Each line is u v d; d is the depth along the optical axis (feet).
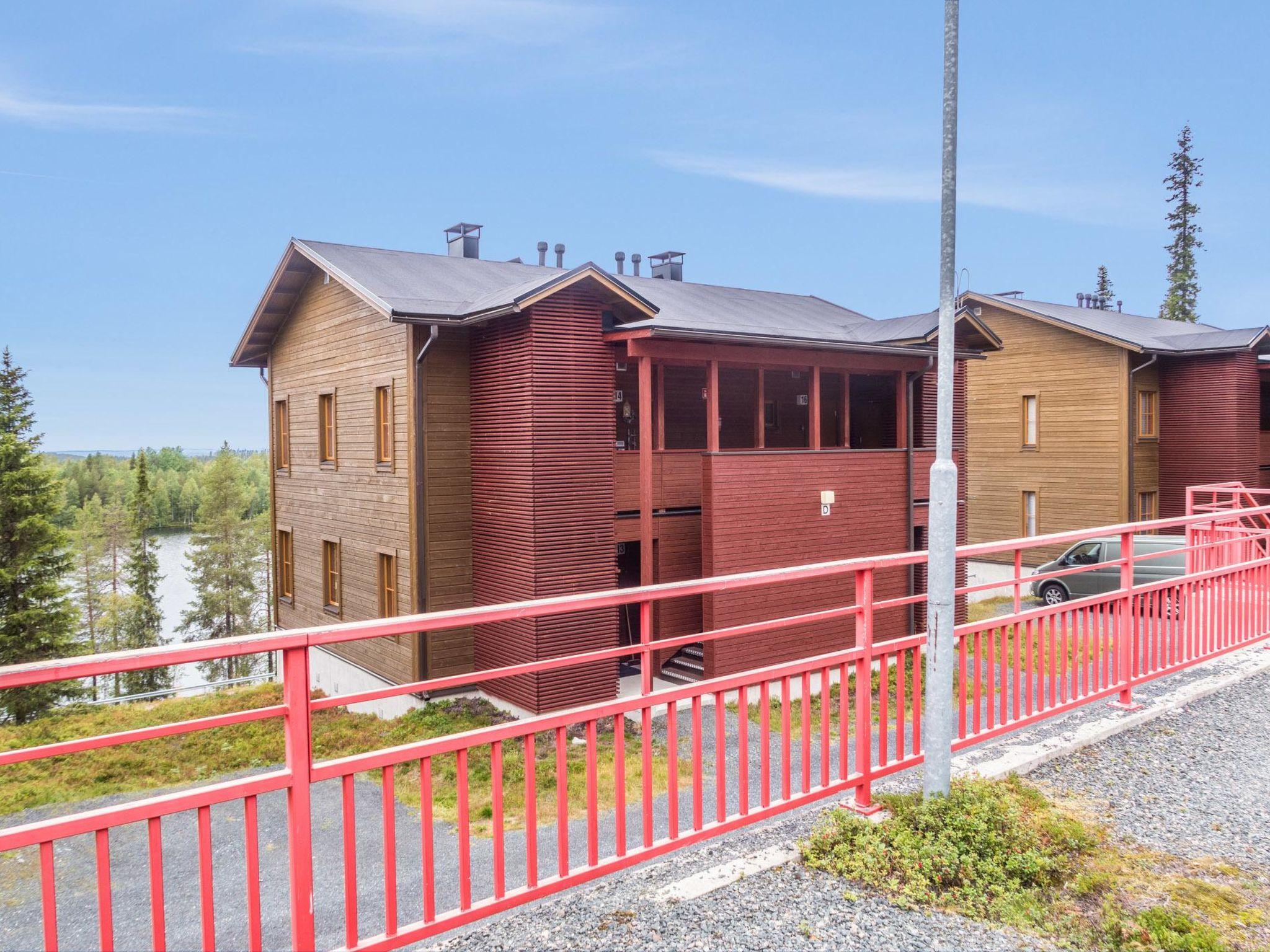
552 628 42.60
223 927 22.62
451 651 47.01
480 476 46.52
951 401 14.21
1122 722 20.54
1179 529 76.74
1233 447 75.77
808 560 49.80
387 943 9.72
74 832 7.64
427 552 46.16
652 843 12.23
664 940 11.59
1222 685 23.61
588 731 11.64
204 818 8.42
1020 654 18.33
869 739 15.16
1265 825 15.80
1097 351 77.41
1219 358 76.74
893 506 54.24
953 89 14.01
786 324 59.31
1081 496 78.59
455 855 26.09
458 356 47.21
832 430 66.59
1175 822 15.93
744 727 13.30
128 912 23.77
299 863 8.95
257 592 143.84
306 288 58.39
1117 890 13.53
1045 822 15.28
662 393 48.80
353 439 52.29
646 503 44.50
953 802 14.60
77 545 138.82
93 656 7.73
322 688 57.21
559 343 42.93
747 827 17.63
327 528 56.49
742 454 47.16
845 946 11.54
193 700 55.88
